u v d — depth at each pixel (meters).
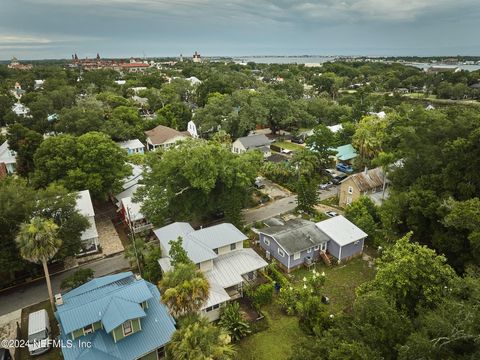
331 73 179.75
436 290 20.73
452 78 146.62
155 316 23.34
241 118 79.56
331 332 19.52
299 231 35.16
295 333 25.81
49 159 44.22
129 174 47.25
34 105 87.19
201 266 29.06
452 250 28.06
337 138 70.50
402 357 15.13
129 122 80.19
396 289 21.72
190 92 127.88
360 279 32.41
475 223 24.59
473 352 14.90
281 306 28.64
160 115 92.00
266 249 36.22
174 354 17.45
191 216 39.66
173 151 40.81
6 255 29.00
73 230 32.72
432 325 16.20
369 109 95.69
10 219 29.67
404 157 42.53
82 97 105.88
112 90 121.00
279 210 46.84
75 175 42.38
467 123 34.78
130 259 33.91
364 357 15.45
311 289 27.73
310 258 34.50
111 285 25.36
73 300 23.30
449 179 31.17
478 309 15.56
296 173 54.62
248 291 29.05
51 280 32.66
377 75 178.38
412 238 32.88
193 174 37.31
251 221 43.72
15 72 184.38
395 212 32.84
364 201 40.91
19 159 58.47
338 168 62.31
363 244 36.47
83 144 44.81
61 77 142.50
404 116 62.25
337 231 35.56
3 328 26.69
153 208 38.34
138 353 20.94
